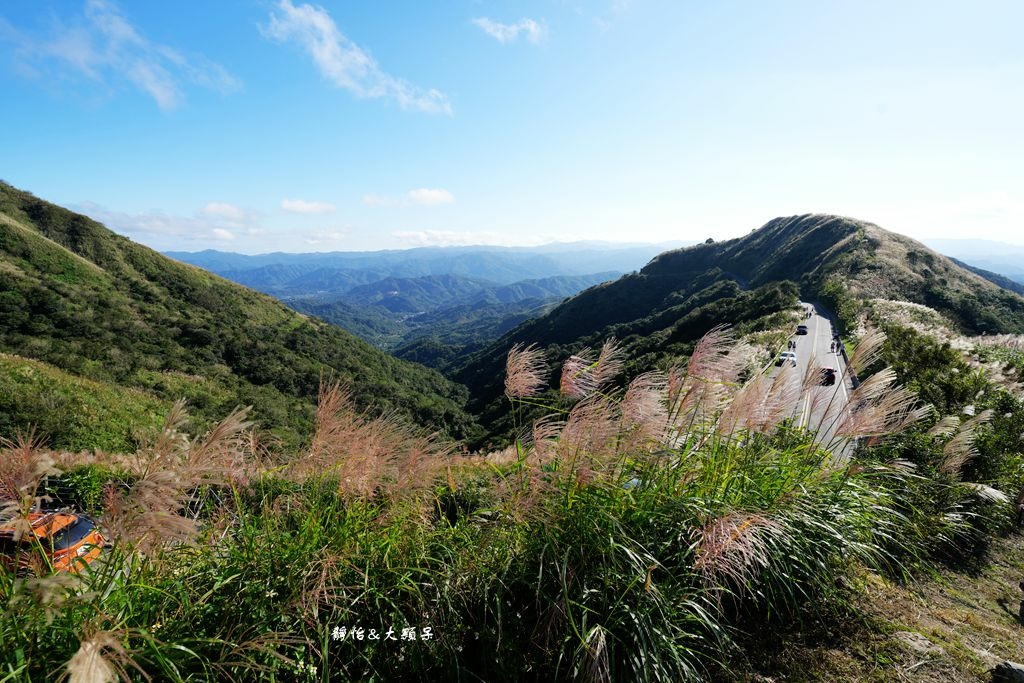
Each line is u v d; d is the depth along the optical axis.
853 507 4.02
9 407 21.86
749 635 3.20
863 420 3.96
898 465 4.46
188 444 2.49
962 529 5.63
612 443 3.22
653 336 51.78
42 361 38.06
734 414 3.64
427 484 3.11
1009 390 9.59
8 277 49.81
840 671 2.91
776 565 3.28
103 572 2.17
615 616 2.68
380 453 2.99
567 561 2.86
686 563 3.05
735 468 3.74
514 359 3.73
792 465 3.91
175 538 2.22
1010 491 6.18
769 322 30.58
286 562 2.56
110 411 27.02
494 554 3.00
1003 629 3.62
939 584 4.49
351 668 2.56
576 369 3.72
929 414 7.05
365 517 2.96
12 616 1.93
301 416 44.09
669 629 2.61
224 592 2.44
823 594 3.60
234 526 2.75
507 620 2.79
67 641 2.02
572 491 3.13
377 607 2.66
